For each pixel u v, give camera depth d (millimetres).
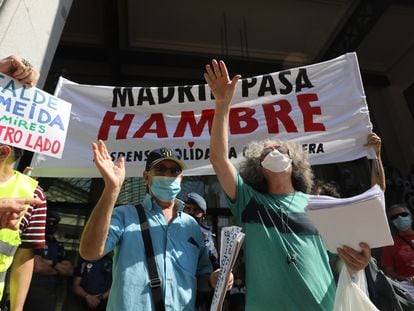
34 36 3059
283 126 3041
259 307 1841
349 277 1776
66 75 7883
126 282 1803
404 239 3627
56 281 3600
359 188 6973
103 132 3070
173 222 2109
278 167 2154
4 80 2082
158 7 7594
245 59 8711
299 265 1873
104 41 8000
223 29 8258
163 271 1873
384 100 9297
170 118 3137
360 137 2949
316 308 1796
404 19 8211
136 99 3176
